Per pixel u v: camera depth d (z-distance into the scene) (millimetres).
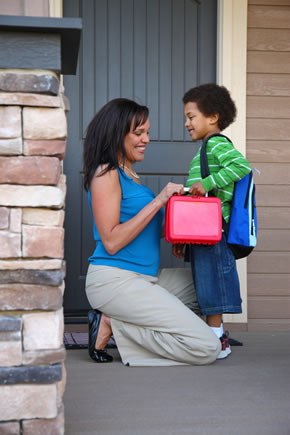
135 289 2494
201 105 2785
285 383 2170
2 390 1330
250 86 3707
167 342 2465
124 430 1612
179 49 3727
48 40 1350
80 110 3648
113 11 3670
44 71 1356
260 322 3672
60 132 1356
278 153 3721
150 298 2486
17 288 1332
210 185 2578
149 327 2496
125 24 3682
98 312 2648
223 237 2678
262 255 3697
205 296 2643
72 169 3635
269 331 3629
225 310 2639
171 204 2479
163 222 2953
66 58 1570
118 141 2541
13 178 1341
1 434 1328
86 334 3457
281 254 3711
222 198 2697
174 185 2490
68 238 3625
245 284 3627
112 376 2293
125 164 2643
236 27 3645
